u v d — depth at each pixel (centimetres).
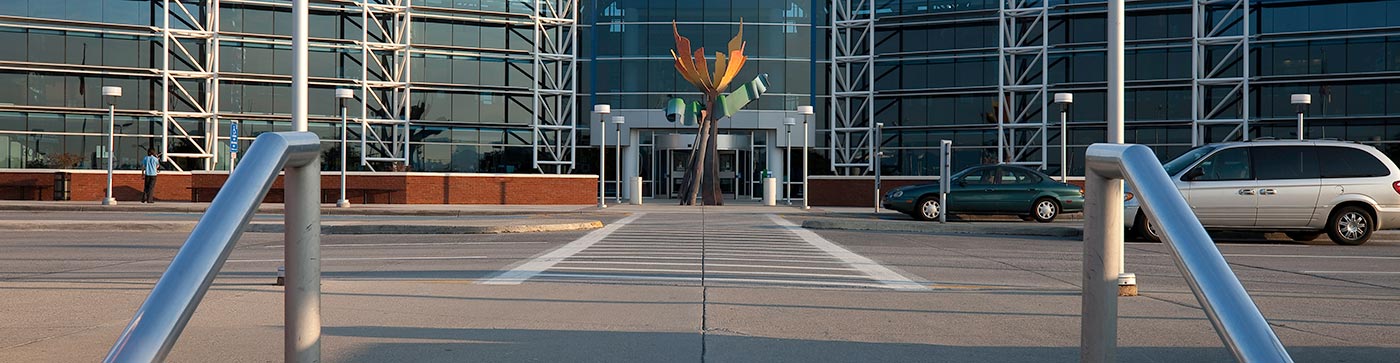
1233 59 4150
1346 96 4041
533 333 657
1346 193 1630
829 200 3797
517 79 4391
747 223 2306
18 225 1927
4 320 711
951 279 1060
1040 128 4319
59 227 1939
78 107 3978
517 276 1024
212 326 676
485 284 935
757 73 4309
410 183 3644
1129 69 4266
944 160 2147
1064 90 4303
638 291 886
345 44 4219
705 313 750
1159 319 728
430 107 4309
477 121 4347
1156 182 198
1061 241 1764
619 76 4319
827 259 1308
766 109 4316
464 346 611
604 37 4334
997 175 2508
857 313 758
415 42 4278
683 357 582
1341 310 797
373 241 1678
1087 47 4291
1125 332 672
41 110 3944
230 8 4162
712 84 3534
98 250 1441
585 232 1938
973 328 693
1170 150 4225
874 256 1373
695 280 998
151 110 4056
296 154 208
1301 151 1655
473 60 4353
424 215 2881
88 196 3588
